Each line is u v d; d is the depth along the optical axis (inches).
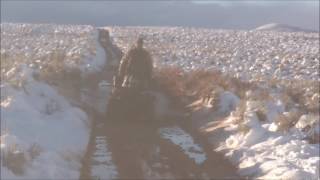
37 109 617.9
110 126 611.2
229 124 588.1
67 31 2664.9
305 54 1542.8
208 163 472.1
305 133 518.6
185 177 429.4
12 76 732.7
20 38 2001.7
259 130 534.0
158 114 642.2
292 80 909.8
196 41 2176.4
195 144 538.0
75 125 584.7
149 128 602.5
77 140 532.7
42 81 761.0
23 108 585.6
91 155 486.9
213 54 1529.3
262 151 479.8
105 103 752.3
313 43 2208.4
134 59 663.8
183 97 748.0
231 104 667.4
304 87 781.3
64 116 608.4
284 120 542.0
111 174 430.0
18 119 550.3
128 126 611.8
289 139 502.9
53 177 402.0
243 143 514.6
